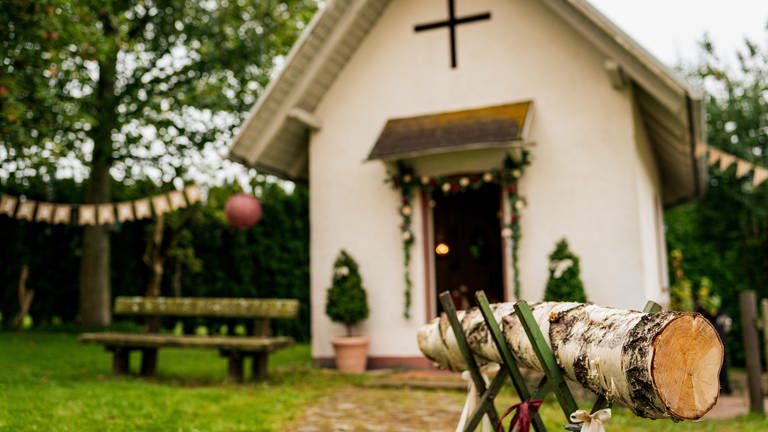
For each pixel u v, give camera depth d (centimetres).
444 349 400
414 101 949
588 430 284
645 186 943
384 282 936
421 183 916
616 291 821
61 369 884
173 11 1368
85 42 994
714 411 712
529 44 898
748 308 677
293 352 1231
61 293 1499
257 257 1467
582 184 849
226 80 1330
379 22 980
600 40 809
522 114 853
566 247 818
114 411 577
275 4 1356
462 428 381
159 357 1087
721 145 1328
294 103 949
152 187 1483
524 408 320
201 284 1488
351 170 970
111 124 1334
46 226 1482
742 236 1301
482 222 1020
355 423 573
